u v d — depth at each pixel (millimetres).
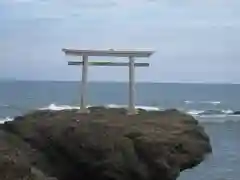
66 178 21703
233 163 38500
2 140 20922
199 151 22938
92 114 24312
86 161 21328
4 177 17906
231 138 51906
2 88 164250
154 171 21172
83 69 25328
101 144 21219
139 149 21203
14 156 19078
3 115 67688
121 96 131625
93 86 195750
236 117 72750
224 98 135625
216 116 72875
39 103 95938
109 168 20938
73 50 24938
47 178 19391
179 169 21938
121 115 24297
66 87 183750
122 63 25625
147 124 22875
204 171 35469
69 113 24688
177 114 25359
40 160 21375
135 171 20922
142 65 25781
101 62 25500
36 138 22156
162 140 21578
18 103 97188
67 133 21922
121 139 21297
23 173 18422
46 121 23062
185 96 143375
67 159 21781
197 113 76000
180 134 22500
